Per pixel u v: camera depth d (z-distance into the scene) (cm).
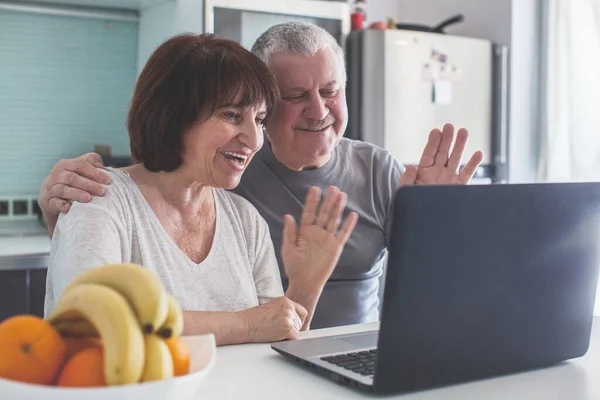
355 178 182
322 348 107
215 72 127
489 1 358
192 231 138
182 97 128
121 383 65
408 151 323
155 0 306
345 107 172
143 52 330
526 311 98
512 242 93
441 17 382
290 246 128
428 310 87
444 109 332
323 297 174
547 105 348
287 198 176
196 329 113
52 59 325
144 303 67
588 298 106
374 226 181
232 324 115
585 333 107
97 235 121
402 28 337
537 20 357
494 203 90
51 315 72
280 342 112
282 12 298
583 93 336
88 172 131
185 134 131
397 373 87
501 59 343
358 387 90
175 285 131
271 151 178
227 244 141
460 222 87
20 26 318
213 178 133
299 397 87
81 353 68
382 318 84
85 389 63
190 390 70
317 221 127
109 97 337
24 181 326
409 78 322
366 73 315
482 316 93
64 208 128
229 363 103
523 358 100
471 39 338
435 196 84
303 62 162
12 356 67
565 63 341
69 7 320
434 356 90
